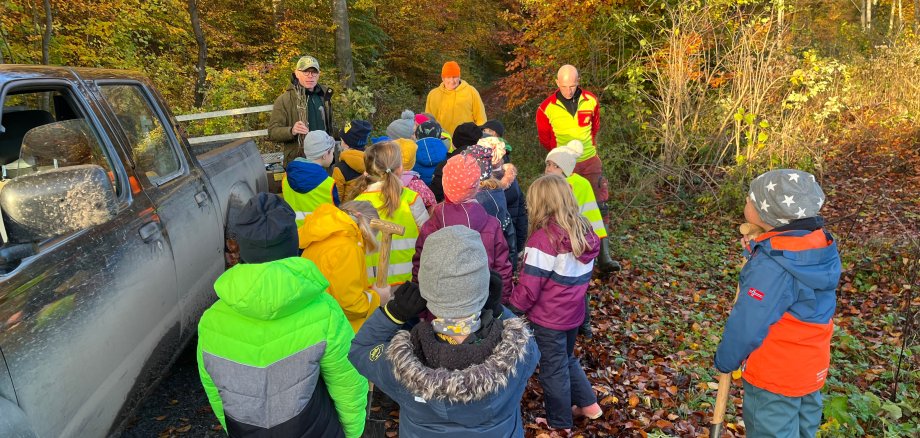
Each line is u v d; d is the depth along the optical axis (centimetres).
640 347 489
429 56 2356
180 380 387
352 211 318
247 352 203
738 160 859
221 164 421
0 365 186
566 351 346
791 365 269
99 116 295
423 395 176
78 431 222
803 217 257
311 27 1638
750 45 928
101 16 1034
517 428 203
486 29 2447
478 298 184
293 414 208
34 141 271
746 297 263
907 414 387
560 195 319
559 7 1149
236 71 1200
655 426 376
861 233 729
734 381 435
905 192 876
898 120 1114
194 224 344
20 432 186
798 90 1002
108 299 244
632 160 936
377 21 2123
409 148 440
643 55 1098
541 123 646
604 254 623
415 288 196
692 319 542
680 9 978
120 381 254
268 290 193
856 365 455
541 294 331
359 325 302
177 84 1229
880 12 2334
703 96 959
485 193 402
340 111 1078
